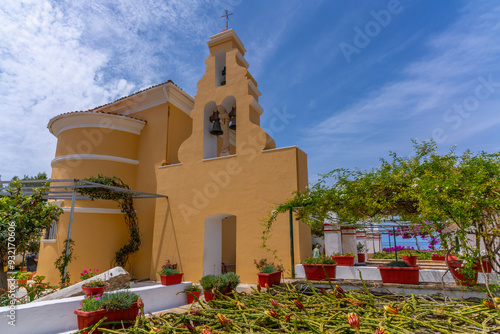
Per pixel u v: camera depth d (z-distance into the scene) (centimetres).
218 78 1356
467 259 447
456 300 482
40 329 501
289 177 1033
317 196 754
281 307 384
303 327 335
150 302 696
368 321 313
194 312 390
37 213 968
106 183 1265
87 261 1300
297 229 973
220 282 607
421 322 314
